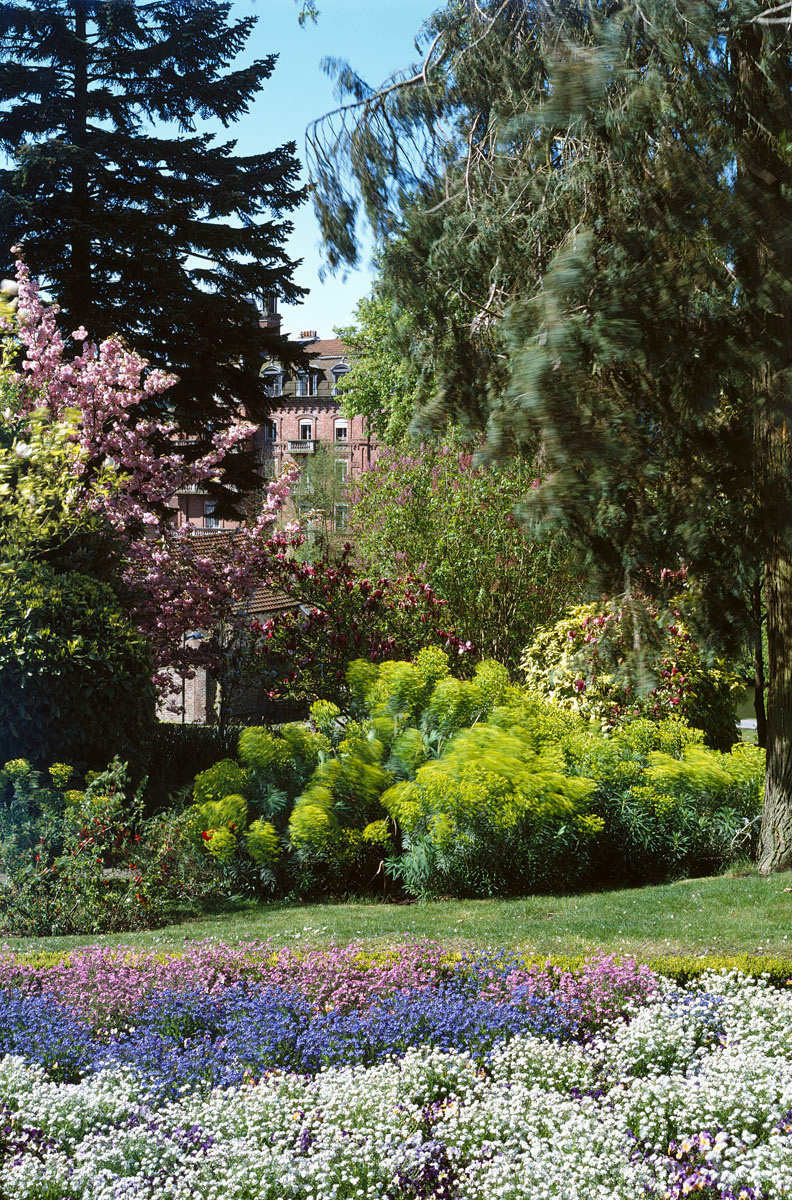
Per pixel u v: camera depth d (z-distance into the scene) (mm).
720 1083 4188
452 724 9594
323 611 14172
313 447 62531
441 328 7984
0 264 20312
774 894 7660
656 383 6969
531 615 14891
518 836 8539
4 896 7949
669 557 7418
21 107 21359
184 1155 3893
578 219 7078
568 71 6363
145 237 20531
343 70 7723
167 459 15562
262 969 5855
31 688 9641
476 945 6438
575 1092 4387
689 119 6660
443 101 7559
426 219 7695
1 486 10211
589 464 6492
